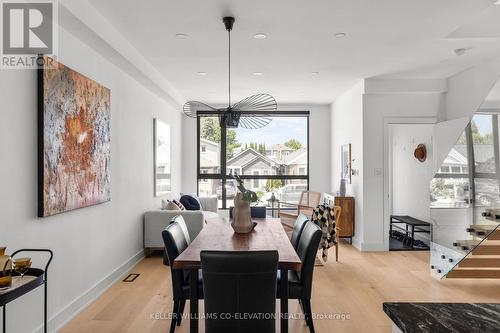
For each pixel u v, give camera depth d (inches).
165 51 157.8
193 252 92.7
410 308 43.8
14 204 88.3
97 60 135.0
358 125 219.6
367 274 167.3
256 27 130.7
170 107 252.8
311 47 153.2
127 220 168.9
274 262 75.7
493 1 110.4
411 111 212.2
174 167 265.4
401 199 272.5
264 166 299.4
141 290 143.7
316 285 151.6
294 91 244.7
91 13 111.2
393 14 120.0
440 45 151.3
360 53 162.1
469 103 187.0
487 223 151.8
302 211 250.5
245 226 118.3
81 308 122.7
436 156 207.5
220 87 231.6
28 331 94.0
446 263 160.1
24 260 80.0
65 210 109.0
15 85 88.9
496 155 150.3
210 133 299.3
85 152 122.0
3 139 84.7
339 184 265.4
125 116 165.6
